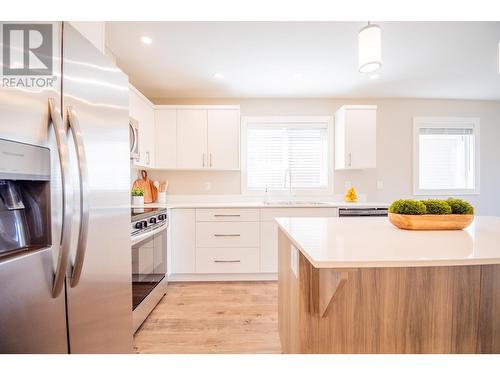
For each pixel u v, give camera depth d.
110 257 1.19
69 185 0.85
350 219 1.62
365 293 1.06
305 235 1.11
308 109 3.55
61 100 0.89
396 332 1.07
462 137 3.71
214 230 2.88
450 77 2.92
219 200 3.52
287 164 3.57
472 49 2.31
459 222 1.22
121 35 2.08
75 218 0.92
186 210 2.87
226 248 2.88
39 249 0.80
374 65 1.38
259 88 3.20
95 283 1.07
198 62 2.54
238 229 2.89
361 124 3.20
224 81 2.98
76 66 0.97
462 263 0.77
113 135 1.23
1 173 0.67
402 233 1.16
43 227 0.83
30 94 0.77
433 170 3.70
